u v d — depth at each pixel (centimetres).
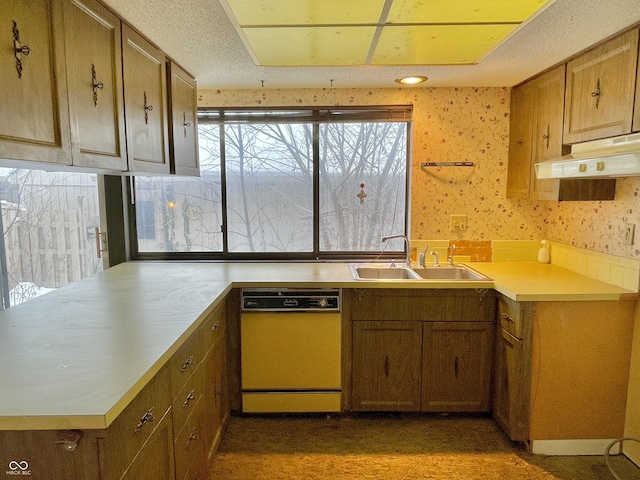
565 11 164
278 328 254
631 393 220
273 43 193
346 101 295
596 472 213
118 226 300
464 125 296
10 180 253
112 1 156
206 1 157
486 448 232
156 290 221
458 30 175
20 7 112
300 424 256
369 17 162
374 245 315
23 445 104
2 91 106
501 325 241
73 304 194
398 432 248
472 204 303
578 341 219
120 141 171
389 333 254
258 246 313
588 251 255
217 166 306
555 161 210
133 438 119
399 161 308
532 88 263
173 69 224
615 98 188
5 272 252
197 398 182
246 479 208
